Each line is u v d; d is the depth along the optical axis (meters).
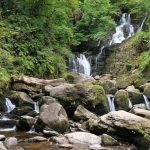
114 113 10.87
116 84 19.64
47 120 11.13
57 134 10.66
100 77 22.16
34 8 19.92
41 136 10.62
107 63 23.86
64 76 19.36
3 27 16.97
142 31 24.94
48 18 20.25
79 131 11.16
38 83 15.64
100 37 25.50
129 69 21.42
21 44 17.44
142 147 9.77
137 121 10.19
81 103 14.21
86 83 15.43
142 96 16.59
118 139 10.41
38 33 19.09
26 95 14.38
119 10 28.56
